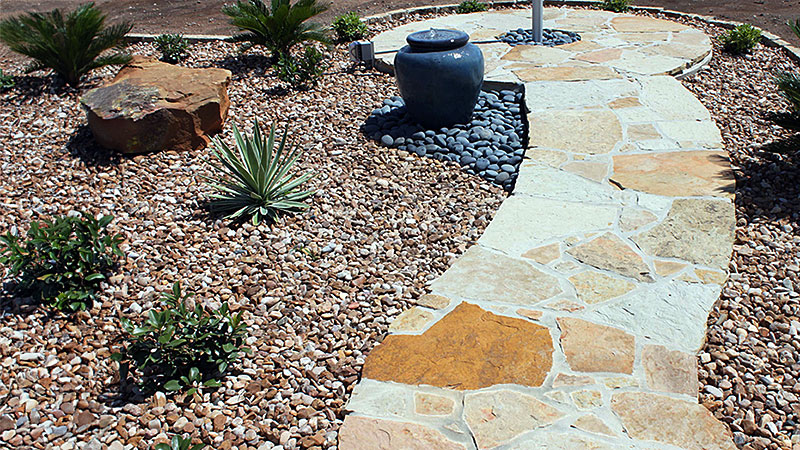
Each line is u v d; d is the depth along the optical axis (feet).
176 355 12.35
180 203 18.21
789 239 15.97
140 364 12.20
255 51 30.12
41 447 11.02
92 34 25.07
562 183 18.31
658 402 11.17
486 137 21.62
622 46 29.40
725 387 11.83
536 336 12.72
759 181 18.51
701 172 18.48
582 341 12.55
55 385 12.27
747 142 21.03
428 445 10.48
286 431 11.17
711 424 10.74
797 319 13.35
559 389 11.48
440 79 21.07
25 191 18.75
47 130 21.94
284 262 15.64
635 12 36.73
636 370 11.85
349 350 13.01
